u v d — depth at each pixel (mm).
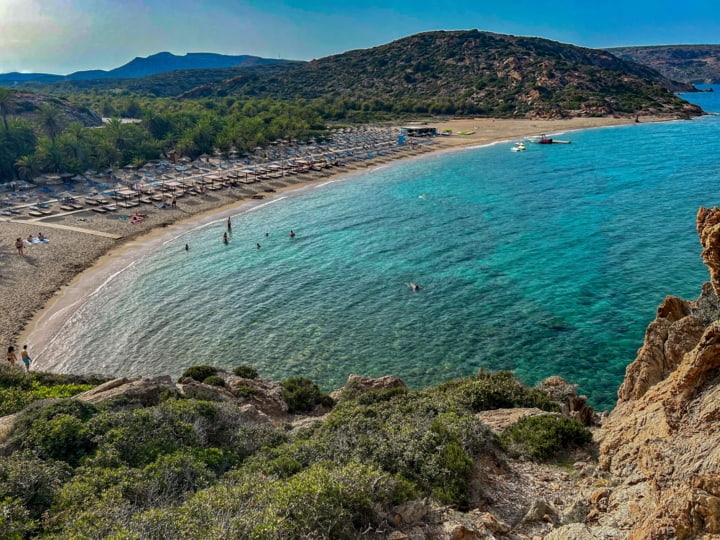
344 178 109125
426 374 36344
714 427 9602
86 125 159500
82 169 103250
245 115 177125
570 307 45219
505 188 94062
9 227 68750
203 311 47500
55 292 50531
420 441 14148
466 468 12992
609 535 9648
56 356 39406
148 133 131625
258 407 25016
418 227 72125
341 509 10258
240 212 83000
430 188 96500
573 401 22312
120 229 70938
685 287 47625
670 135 151375
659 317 17375
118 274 55906
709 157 114188
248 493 11297
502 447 15273
